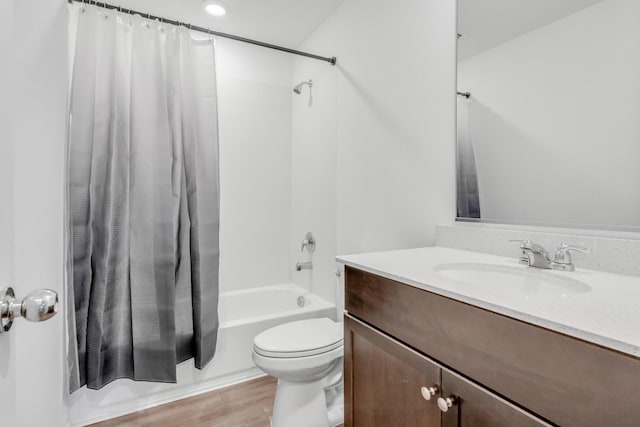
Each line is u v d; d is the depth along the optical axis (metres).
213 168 2.00
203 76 1.98
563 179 1.04
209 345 1.90
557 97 1.05
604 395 0.51
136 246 1.73
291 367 1.43
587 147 0.98
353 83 2.01
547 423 0.58
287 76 2.82
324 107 2.34
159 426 1.61
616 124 0.91
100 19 1.73
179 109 1.86
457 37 1.36
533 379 0.60
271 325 2.09
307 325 1.70
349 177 2.06
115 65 1.73
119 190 1.71
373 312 1.03
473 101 1.30
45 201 1.05
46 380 1.04
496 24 1.22
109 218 1.68
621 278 0.85
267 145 2.76
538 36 1.10
